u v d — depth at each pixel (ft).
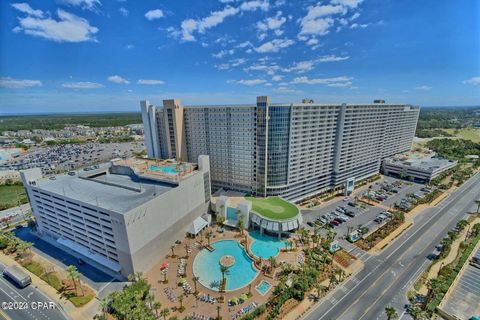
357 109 456.86
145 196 273.75
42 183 314.14
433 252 291.17
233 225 342.44
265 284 239.91
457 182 523.29
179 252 293.23
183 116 448.65
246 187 422.41
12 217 393.09
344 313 209.05
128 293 206.39
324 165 452.76
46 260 279.28
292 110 366.43
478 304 217.97
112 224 237.25
